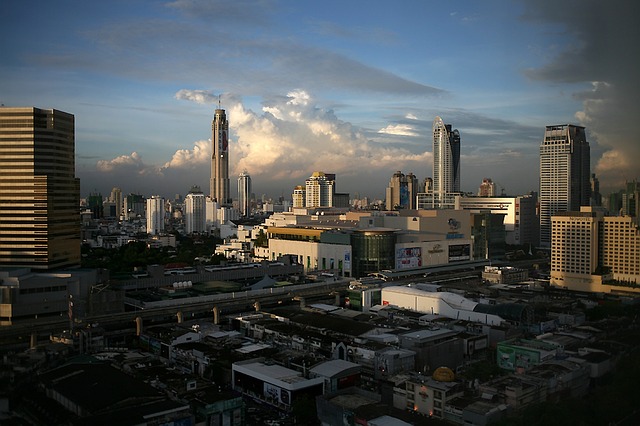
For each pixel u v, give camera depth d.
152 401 184.50
